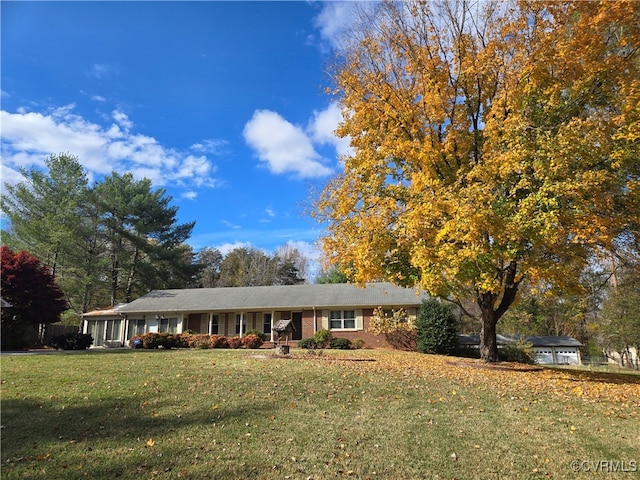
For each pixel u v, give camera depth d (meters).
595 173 10.32
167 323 31.52
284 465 5.48
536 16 12.47
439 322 23.22
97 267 37.38
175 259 43.12
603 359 36.97
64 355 17.50
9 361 14.69
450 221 11.13
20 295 24.84
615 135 10.49
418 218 11.73
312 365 13.56
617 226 11.45
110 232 39.44
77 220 36.38
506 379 11.84
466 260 11.59
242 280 56.78
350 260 14.41
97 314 32.25
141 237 41.56
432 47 14.17
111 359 15.48
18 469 5.27
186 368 12.71
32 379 10.66
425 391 9.73
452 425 7.22
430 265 12.25
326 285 32.28
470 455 5.93
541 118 12.27
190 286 52.22
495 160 11.62
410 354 19.86
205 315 31.47
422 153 13.12
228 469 5.32
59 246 35.06
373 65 14.68
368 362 15.08
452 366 14.63
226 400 8.61
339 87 15.21
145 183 41.81
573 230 11.04
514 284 14.95
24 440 6.27
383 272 14.10
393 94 14.18
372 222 13.22
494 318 15.78
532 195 10.78
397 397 9.12
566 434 6.86
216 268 64.94
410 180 14.10
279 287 33.09
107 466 5.38
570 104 12.44
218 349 23.16
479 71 13.34
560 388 10.65
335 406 8.30
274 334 28.72
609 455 5.99
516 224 10.79
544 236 10.44
